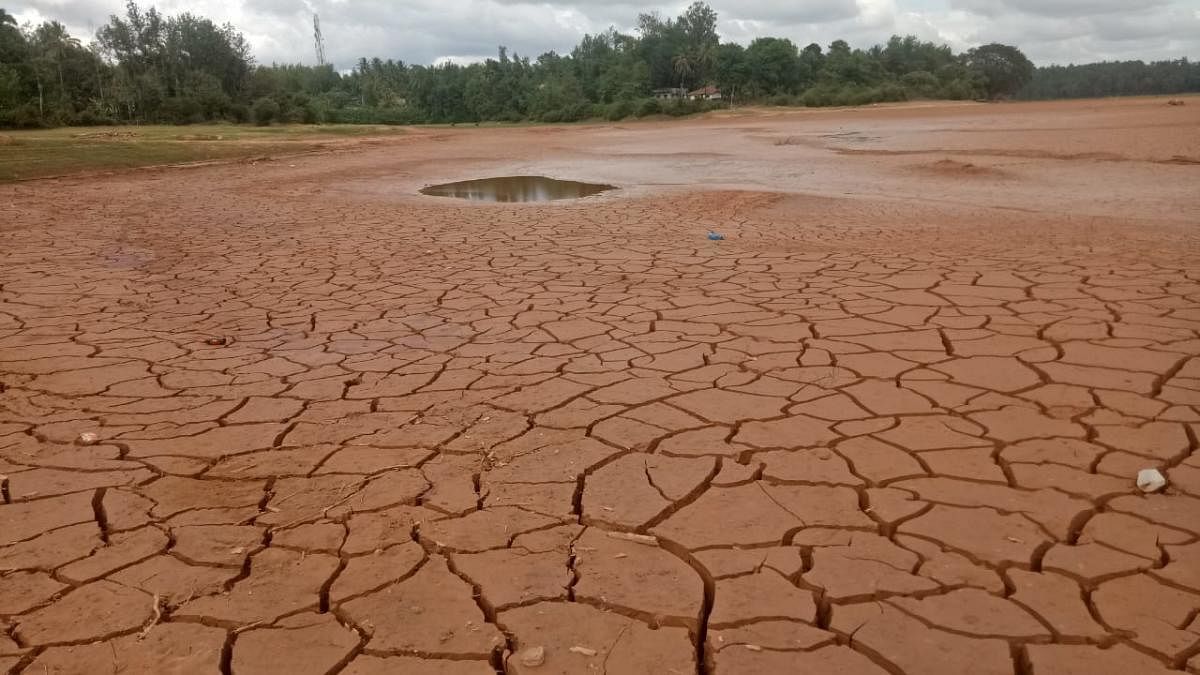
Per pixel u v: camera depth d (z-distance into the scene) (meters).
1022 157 19.12
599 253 8.27
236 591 2.45
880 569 2.48
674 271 7.21
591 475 3.18
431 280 7.11
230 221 11.37
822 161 20.89
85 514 2.95
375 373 4.54
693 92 84.56
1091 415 3.64
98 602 2.41
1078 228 9.42
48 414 3.97
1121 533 2.65
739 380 4.25
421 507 2.95
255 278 7.38
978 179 15.44
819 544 2.64
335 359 4.82
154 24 53.72
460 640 2.20
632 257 7.98
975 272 6.74
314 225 10.91
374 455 3.42
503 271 7.43
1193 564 2.46
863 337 4.96
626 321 5.52
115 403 4.12
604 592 2.41
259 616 2.32
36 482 3.22
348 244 9.27
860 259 7.54
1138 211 10.92
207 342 5.25
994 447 3.35
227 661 2.14
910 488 3.01
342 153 26.83
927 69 94.12
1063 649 2.11
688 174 18.69
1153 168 16.03
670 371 4.43
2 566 2.62
